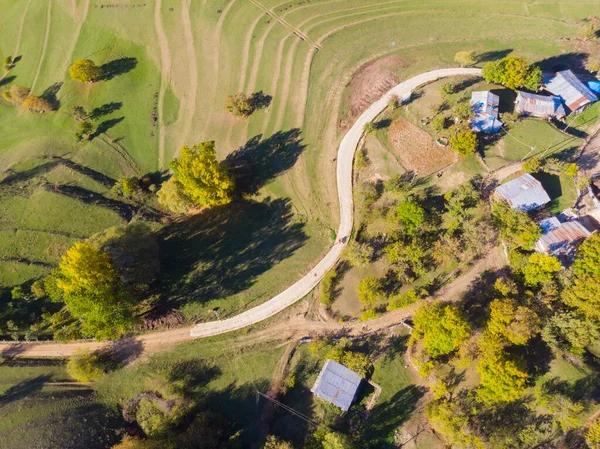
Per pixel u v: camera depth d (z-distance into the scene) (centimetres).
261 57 9775
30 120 10012
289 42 9856
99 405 6781
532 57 9312
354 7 10331
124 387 6912
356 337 6862
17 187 8819
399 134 8262
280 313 7219
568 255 6412
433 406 5981
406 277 6988
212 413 6512
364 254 7025
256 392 6712
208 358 7019
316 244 7738
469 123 7812
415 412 6269
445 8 10206
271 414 6525
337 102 8969
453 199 7150
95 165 9262
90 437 6456
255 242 8006
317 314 7138
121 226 7475
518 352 6059
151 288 7606
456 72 8994
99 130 9650
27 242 8019
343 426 6306
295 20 10188
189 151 7612
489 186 7438
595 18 9781
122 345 7162
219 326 7225
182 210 8056
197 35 10231
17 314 7300
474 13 10094
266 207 8344
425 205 7475
